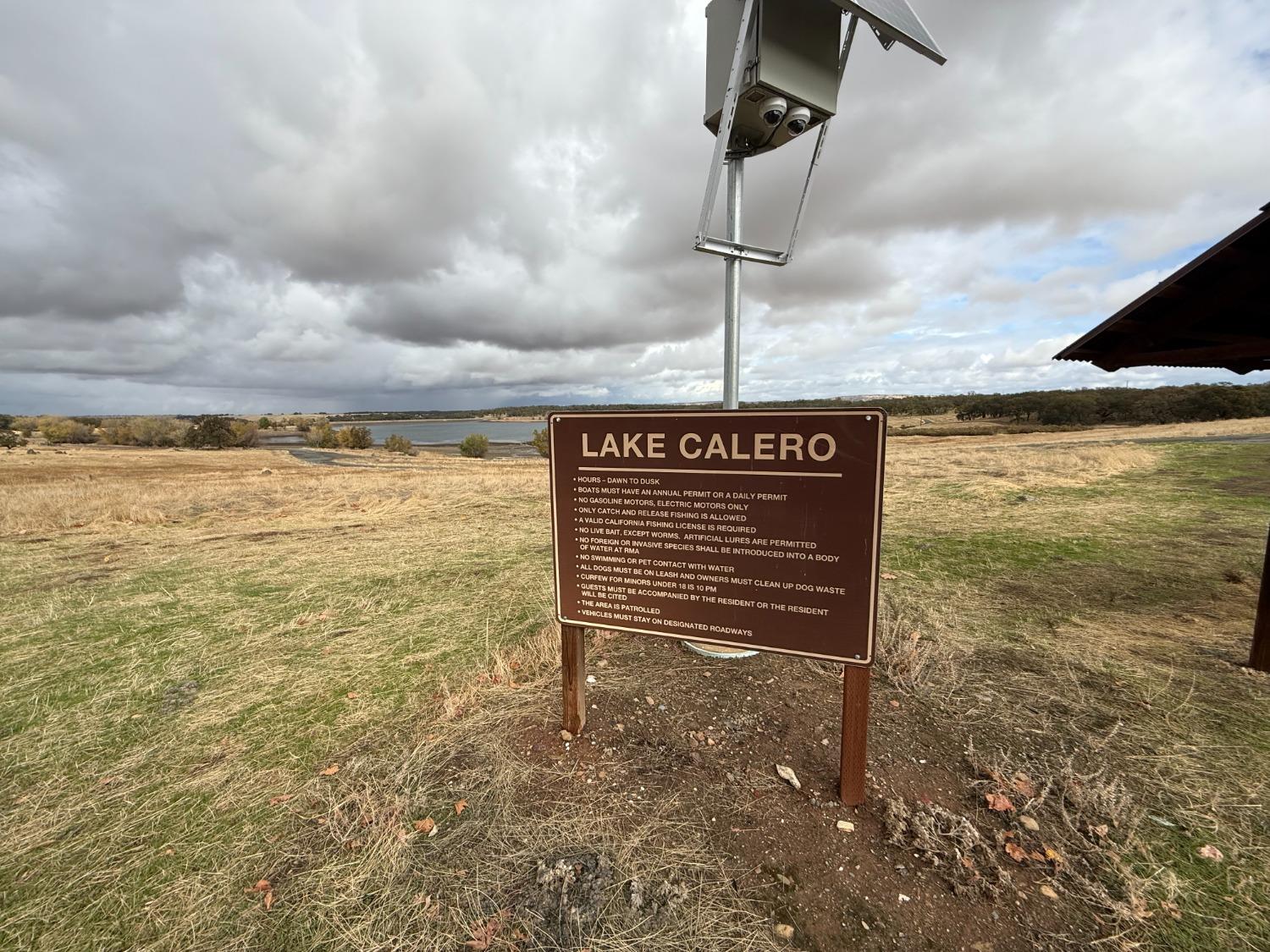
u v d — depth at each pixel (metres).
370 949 1.57
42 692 3.09
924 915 1.66
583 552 2.40
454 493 11.95
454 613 4.32
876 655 3.35
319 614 4.30
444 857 1.89
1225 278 2.67
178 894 1.76
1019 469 13.57
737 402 3.37
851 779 2.08
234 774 2.36
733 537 2.12
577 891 1.75
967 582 4.75
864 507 1.92
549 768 2.36
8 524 8.40
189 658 3.54
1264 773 2.23
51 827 2.06
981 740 2.50
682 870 1.83
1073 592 4.43
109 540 7.31
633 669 3.23
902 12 3.15
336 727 2.71
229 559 6.11
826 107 3.10
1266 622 3.03
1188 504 8.12
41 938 1.62
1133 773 2.26
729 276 3.30
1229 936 1.56
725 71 3.08
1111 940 1.56
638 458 2.23
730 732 2.59
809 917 1.66
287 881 1.81
